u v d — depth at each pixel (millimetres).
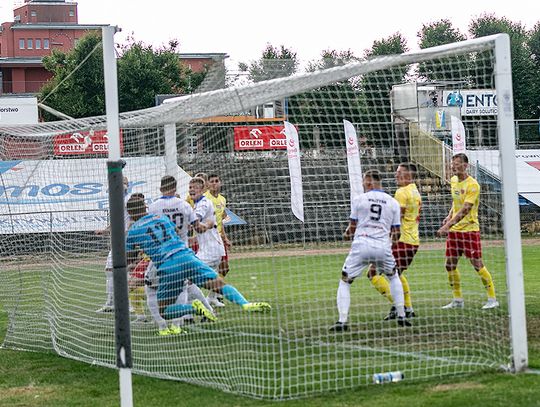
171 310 10578
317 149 15320
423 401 7062
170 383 8586
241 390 7879
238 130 16062
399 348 9250
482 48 8281
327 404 7191
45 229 13625
